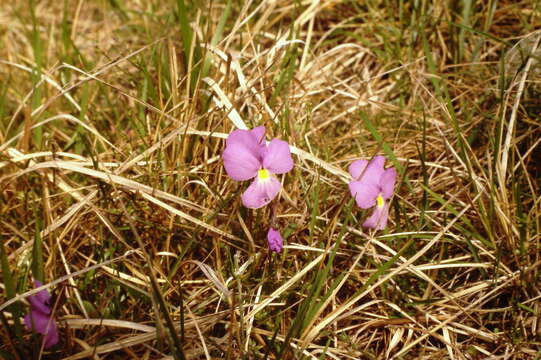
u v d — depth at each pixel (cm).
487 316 28
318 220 30
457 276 28
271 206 28
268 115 31
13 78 41
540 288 28
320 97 37
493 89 34
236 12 43
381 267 26
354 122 36
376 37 41
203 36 35
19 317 24
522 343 26
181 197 29
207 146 30
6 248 29
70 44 42
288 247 27
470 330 27
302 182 30
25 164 29
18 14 44
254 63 37
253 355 25
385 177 26
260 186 25
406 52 40
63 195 30
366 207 26
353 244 28
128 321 25
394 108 37
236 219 28
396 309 27
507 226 28
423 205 28
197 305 27
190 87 32
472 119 34
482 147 33
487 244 28
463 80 37
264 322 26
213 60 34
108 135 34
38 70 35
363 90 39
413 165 33
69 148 35
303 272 26
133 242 29
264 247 27
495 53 38
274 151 25
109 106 37
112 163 30
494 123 32
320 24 43
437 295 28
